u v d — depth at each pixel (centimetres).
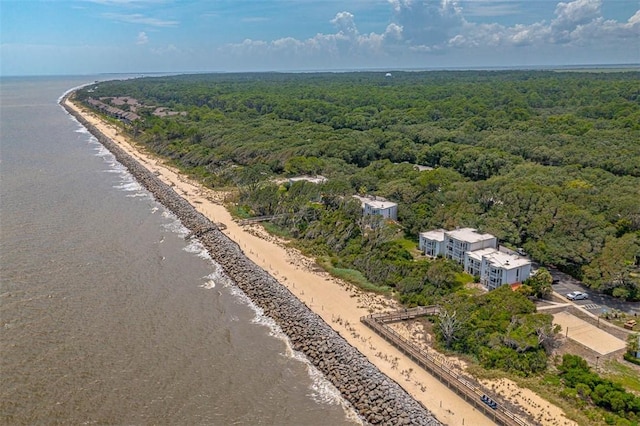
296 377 6047
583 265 8181
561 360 6144
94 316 7212
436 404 5391
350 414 5438
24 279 8219
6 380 5775
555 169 12675
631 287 7650
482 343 6341
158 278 8544
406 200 11150
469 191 10888
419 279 7931
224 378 5984
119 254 9450
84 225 10912
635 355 6162
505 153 14550
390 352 6359
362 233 9719
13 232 10281
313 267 8981
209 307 7644
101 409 5400
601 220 8775
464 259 8631
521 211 9612
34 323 6944
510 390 5588
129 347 6506
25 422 5166
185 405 5512
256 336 6906
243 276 8531
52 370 5988
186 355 6394
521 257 8394
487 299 7125
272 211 11581
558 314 7231
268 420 5331
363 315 7300
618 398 5172
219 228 10769
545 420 5091
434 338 6656
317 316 7181
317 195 11450
